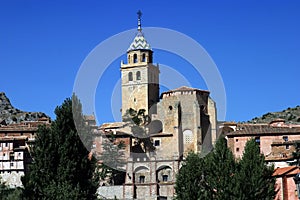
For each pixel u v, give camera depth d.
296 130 132.38
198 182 78.88
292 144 127.12
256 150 84.06
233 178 78.88
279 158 120.19
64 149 65.19
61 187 62.38
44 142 66.12
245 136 132.38
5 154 132.50
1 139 133.62
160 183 110.94
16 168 131.38
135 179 111.44
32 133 144.12
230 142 132.88
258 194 79.00
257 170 80.50
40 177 64.50
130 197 109.50
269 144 131.75
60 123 67.00
